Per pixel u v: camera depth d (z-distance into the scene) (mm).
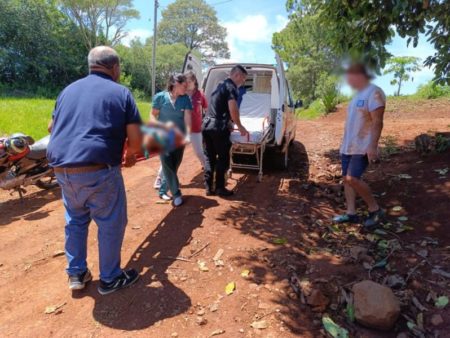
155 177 6605
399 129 9820
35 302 3111
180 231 4277
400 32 6152
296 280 3334
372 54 6105
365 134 3941
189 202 5172
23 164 5199
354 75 3938
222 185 5402
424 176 5281
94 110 2865
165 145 3021
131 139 2984
